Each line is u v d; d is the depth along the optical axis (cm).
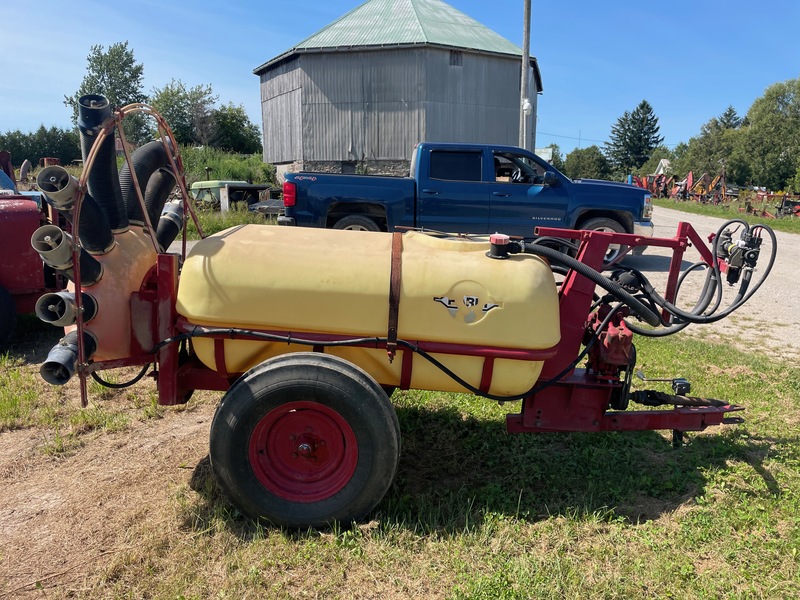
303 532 292
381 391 285
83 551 282
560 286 377
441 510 315
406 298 297
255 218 1423
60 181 272
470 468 368
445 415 434
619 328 344
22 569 269
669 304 361
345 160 2450
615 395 368
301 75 2417
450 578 265
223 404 280
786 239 1756
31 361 547
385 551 279
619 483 349
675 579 266
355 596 254
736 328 728
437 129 2364
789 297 901
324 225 920
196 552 279
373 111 2384
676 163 6444
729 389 496
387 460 284
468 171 925
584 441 402
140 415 433
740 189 3781
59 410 439
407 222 924
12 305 552
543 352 304
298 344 304
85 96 297
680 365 554
